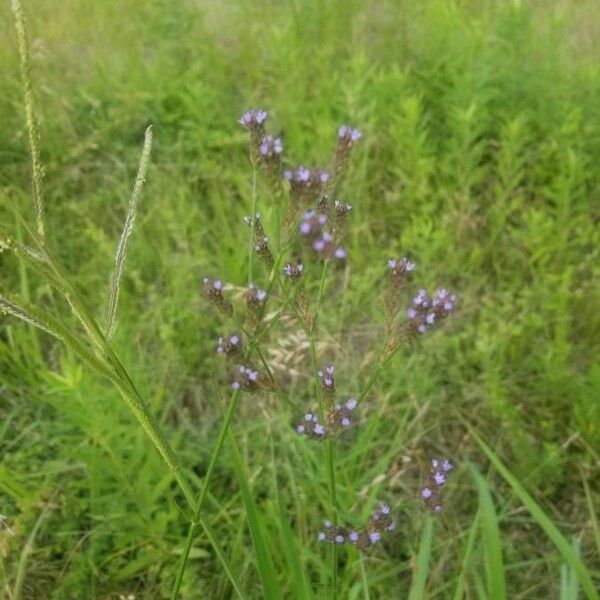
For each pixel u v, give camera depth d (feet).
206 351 1.44
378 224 1.66
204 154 1.76
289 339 1.17
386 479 1.23
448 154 1.64
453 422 1.32
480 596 0.91
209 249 1.65
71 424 1.18
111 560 1.14
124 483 1.07
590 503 1.03
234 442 0.86
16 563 1.09
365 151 1.65
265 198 1.61
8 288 1.53
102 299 1.48
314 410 1.13
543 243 1.50
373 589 1.11
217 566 1.13
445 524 1.19
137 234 1.61
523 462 1.23
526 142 1.77
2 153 1.79
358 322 1.47
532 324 1.36
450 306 0.73
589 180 1.68
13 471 1.20
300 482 1.22
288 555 0.88
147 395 1.20
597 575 1.05
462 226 1.58
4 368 1.41
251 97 1.90
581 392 1.27
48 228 1.66
